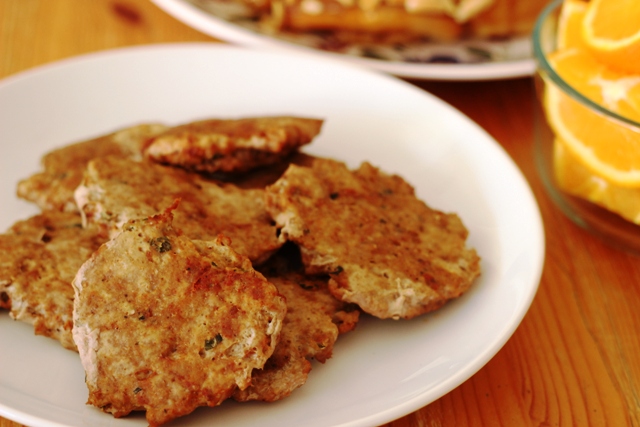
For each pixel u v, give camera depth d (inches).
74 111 17.8
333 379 13.1
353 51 19.6
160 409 12.0
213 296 12.6
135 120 17.9
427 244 14.5
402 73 18.9
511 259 14.6
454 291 13.8
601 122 14.9
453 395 13.8
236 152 15.4
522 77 20.5
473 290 14.2
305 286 14.1
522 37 20.4
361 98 18.0
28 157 17.0
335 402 12.7
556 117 15.8
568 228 16.9
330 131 17.6
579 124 15.4
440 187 16.4
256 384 12.6
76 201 14.8
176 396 12.1
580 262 16.2
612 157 15.0
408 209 15.1
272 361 12.9
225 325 12.5
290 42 19.7
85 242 14.5
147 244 12.8
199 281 12.7
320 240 13.9
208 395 12.1
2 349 13.3
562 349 14.6
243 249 13.8
